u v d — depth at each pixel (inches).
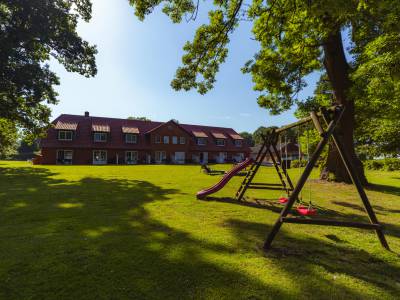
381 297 109.5
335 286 117.6
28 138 960.3
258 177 677.3
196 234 187.8
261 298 106.6
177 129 1732.3
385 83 373.4
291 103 595.2
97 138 1510.8
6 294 107.7
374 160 1137.4
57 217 235.3
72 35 778.2
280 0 349.1
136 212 257.1
